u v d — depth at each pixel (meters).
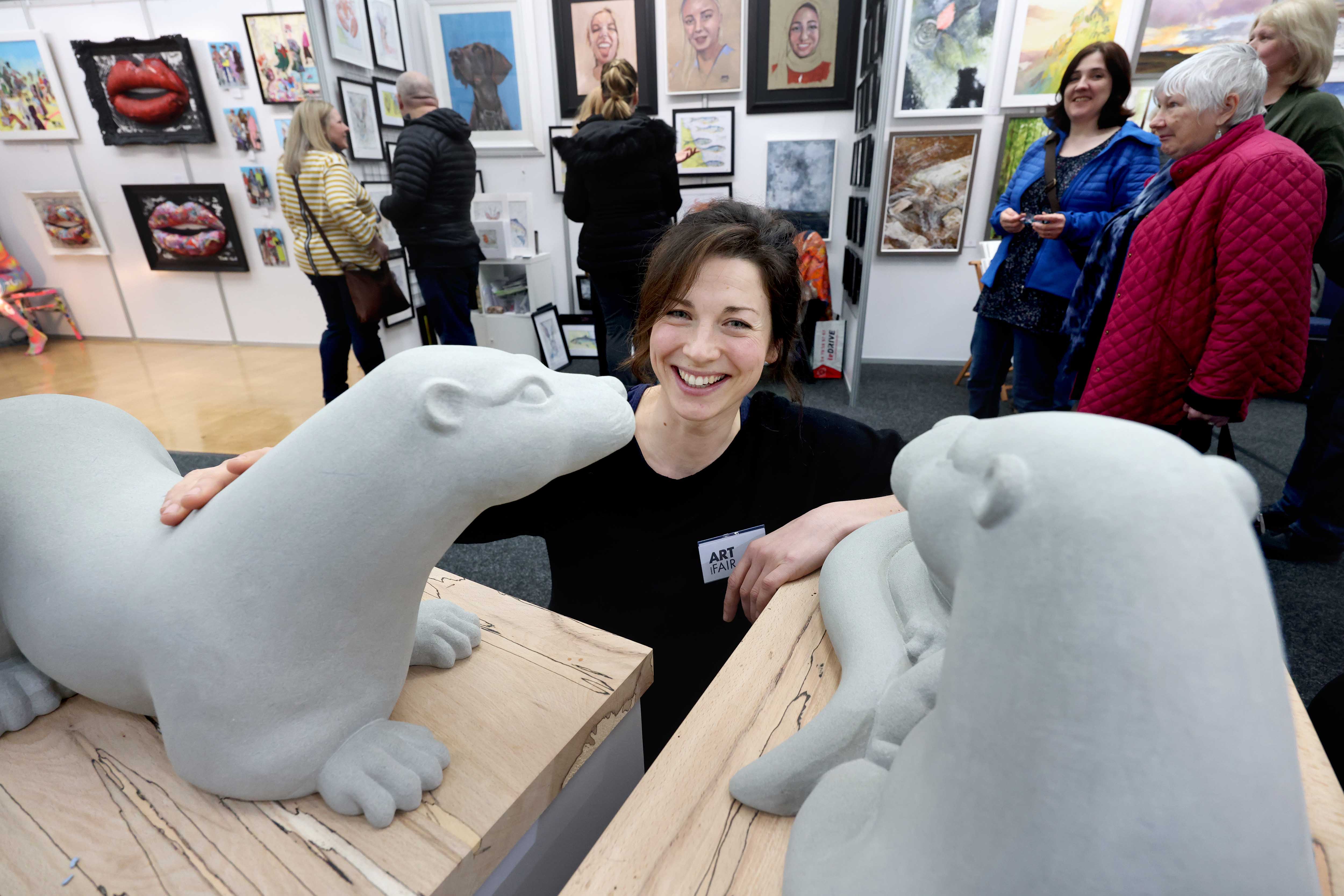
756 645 0.63
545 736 0.58
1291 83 1.65
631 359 1.10
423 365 0.46
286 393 3.49
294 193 2.54
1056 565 0.27
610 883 0.43
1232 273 1.24
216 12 3.73
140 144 4.12
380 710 0.54
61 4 3.89
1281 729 0.27
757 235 0.81
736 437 1.02
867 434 1.07
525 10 3.41
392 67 3.18
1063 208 2.06
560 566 1.05
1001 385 2.40
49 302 4.73
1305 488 1.83
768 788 0.47
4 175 4.45
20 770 0.54
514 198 3.58
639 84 3.48
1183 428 1.43
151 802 0.51
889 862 0.34
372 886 0.45
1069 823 0.27
